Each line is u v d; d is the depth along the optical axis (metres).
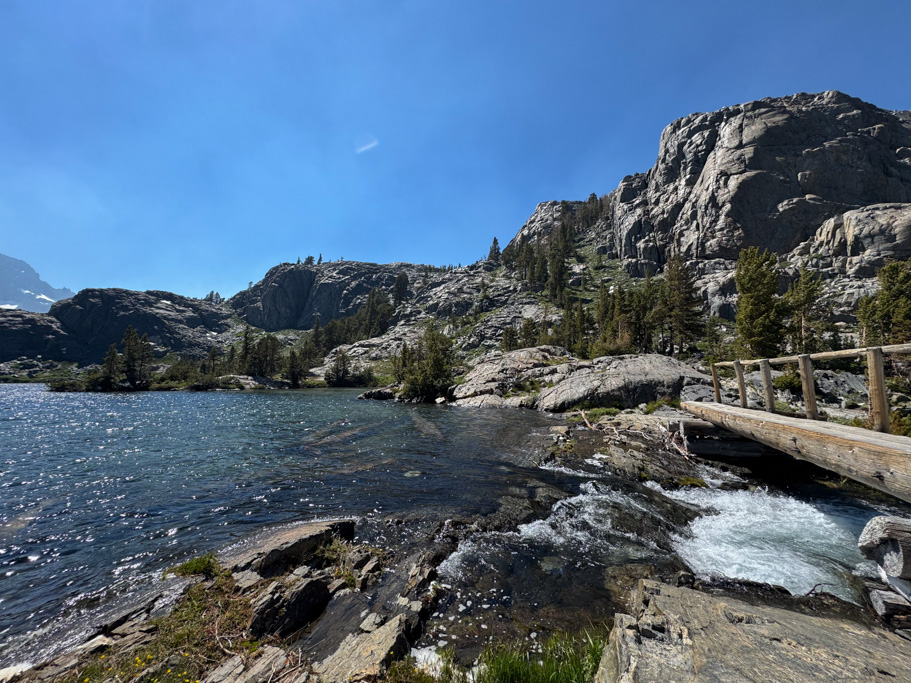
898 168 115.00
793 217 108.44
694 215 126.81
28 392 92.94
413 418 34.28
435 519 11.66
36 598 8.02
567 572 8.80
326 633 6.62
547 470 16.78
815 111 121.94
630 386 32.09
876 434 8.34
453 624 7.01
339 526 10.53
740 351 42.97
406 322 177.62
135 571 9.05
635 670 3.72
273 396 73.50
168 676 5.31
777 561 9.34
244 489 14.90
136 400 66.12
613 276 153.62
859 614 7.10
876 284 82.81
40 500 14.34
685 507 12.72
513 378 48.78
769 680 3.50
